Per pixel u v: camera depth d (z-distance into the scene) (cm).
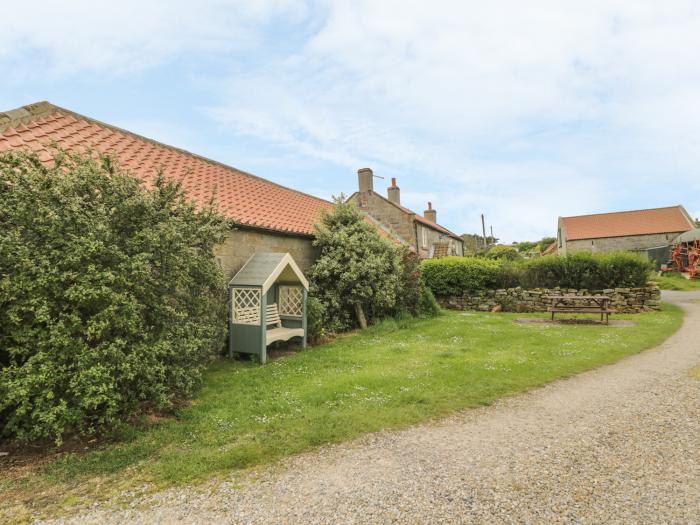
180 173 1202
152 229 561
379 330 1283
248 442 476
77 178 519
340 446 464
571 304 1616
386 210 2661
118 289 502
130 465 430
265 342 893
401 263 1515
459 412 565
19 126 926
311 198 1927
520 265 1941
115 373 486
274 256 1009
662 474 381
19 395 430
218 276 696
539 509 329
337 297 1282
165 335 553
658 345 992
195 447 465
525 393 645
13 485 397
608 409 561
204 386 700
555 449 440
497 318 1556
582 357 865
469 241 5475
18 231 466
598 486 362
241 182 1498
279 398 626
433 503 343
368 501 349
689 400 588
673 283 2806
